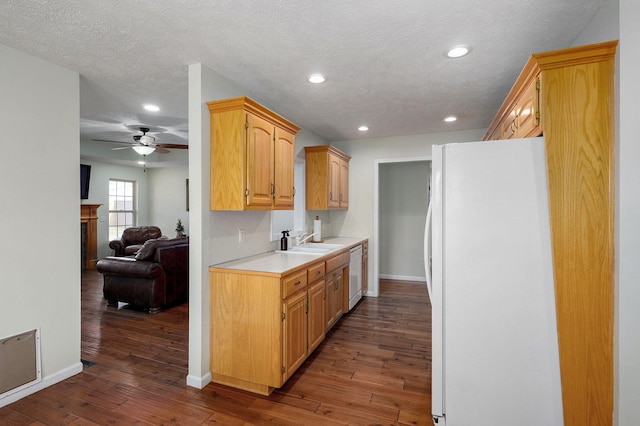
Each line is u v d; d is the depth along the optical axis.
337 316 3.52
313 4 1.67
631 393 1.51
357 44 2.08
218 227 2.55
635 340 1.50
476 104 3.25
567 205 1.62
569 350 1.62
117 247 6.58
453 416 1.82
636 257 1.49
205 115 2.39
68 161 2.42
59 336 2.38
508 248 1.73
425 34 1.96
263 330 2.26
